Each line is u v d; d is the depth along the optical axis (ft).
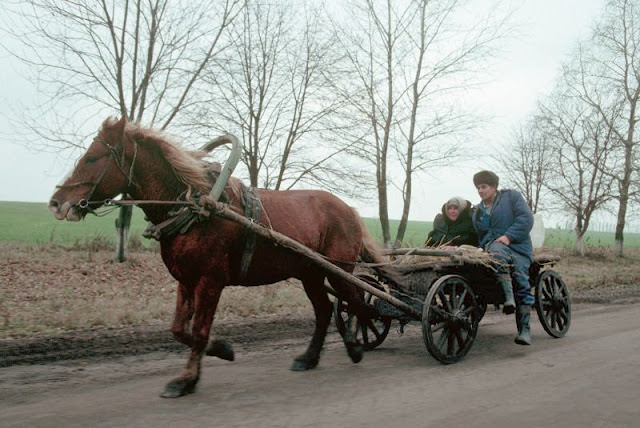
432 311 18.52
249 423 12.53
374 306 20.93
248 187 17.56
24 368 17.71
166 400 14.32
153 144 15.65
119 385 15.80
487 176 22.48
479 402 14.03
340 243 19.43
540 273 23.38
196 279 15.62
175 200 15.67
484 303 21.29
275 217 17.46
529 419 12.66
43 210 192.65
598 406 13.58
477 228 23.06
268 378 16.78
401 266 20.27
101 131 15.28
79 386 15.67
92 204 15.03
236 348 21.33
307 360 18.07
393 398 14.49
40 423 12.46
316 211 18.99
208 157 17.24
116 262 47.14
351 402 14.16
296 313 29.89
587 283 47.78
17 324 23.98
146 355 19.85
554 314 23.49
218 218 15.55
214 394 14.96
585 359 18.79
